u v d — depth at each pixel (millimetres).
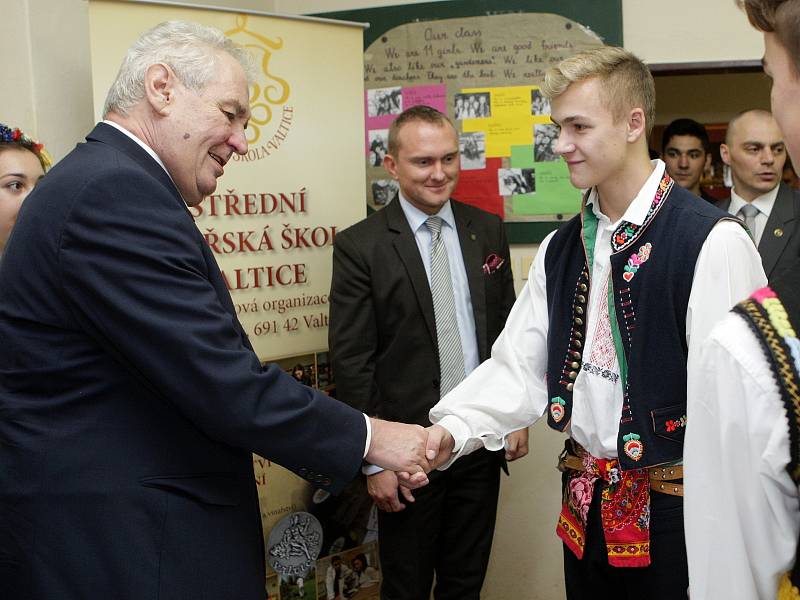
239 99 1519
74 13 2510
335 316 2420
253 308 2518
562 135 1578
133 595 1313
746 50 2846
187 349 1308
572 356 1644
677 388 1474
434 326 2404
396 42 3064
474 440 1763
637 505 1543
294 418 1405
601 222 1629
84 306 1310
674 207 1516
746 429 872
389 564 2422
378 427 1626
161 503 1347
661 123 3025
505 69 2971
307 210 2605
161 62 1442
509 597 3150
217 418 1340
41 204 1349
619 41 2879
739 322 890
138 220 1316
